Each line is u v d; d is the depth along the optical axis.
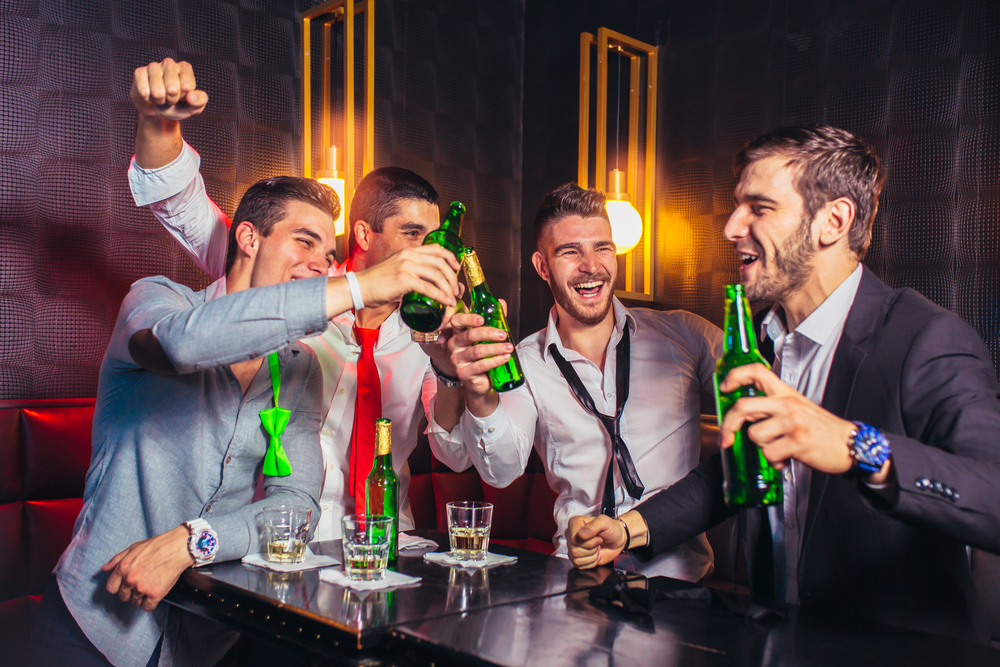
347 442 1.86
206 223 2.10
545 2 3.64
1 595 2.06
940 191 2.44
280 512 1.31
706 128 3.02
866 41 2.60
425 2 3.33
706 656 0.89
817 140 1.26
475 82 3.54
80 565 1.36
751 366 0.94
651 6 3.21
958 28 2.41
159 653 1.37
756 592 1.35
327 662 1.00
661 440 1.87
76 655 1.35
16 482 2.12
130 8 2.56
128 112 2.56
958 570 1.17
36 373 2.38
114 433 1.43
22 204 2.35
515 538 2.89
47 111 2.40
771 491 1.06
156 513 1.39
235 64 2.81
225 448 1.46
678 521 1.40
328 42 2.97
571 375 1.88
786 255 1.29
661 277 3.15
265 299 1.17
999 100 2.33
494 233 3.62
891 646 0.94
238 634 1.54
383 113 3.15
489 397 1.59
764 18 2.87
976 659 0.89
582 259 1.87
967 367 1.14
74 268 2.44
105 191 2.51
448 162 3.43
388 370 1.90
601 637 0.95
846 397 1.24
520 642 0.92
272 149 2.91
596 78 3.33
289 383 1.53
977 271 2.36
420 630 0.96
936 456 0.98
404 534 1.64
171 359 1.19
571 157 3.50
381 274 1.17
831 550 1.22
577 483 1.91
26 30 2.36
